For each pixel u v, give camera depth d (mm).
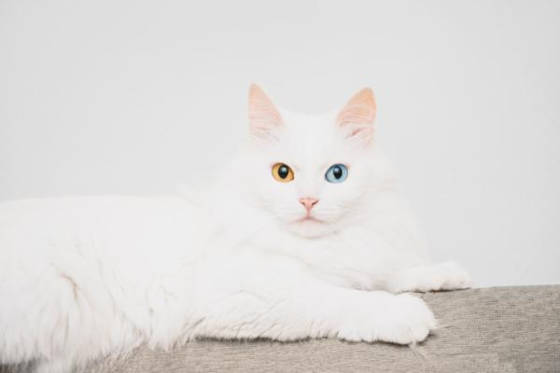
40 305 1351
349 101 1596
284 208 1514
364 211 1609
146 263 1524
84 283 1462
